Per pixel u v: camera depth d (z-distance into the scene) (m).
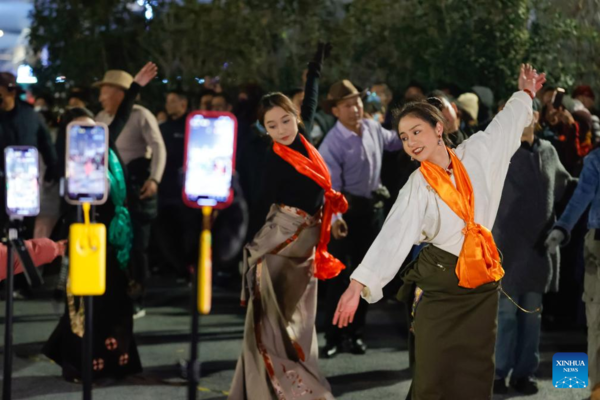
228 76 13.89
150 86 12.99
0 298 9.40
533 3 12.32
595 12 12.13
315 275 5.54
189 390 3.93
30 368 6.75
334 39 13.69
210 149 3.91
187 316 8.59
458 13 12.39
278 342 5.42
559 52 12.33
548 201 6.03
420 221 4.21
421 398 4.37
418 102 4.33
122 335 6.24
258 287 5.46
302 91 8.74
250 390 5.41
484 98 9.24
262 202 5.55
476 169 4.30
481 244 4.19
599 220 5.77
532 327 6.08
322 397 5.43
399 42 12.96
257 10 14.12
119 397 5.99
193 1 14.00
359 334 7.26
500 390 6.12
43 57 13.98
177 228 4.69
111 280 6.15
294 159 5.41
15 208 4.62
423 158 4.25
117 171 6.08
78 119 6.25
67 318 6.20
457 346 4.29
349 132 7.20
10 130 8.59
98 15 13.85
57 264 6.11
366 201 7.20
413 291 4.59
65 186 4.39
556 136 8.48
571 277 8.14
